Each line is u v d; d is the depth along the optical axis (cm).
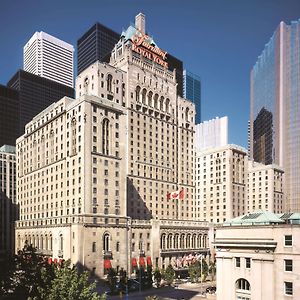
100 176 12575
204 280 13112
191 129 19775
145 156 16975
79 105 12681
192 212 19275
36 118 15950
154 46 19238
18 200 17362
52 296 4316
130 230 13362
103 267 12175
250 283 5550
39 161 15425
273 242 5319
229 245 5819
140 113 17000
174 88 19100
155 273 11819
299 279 5062
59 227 12888
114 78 16150
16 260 5472
